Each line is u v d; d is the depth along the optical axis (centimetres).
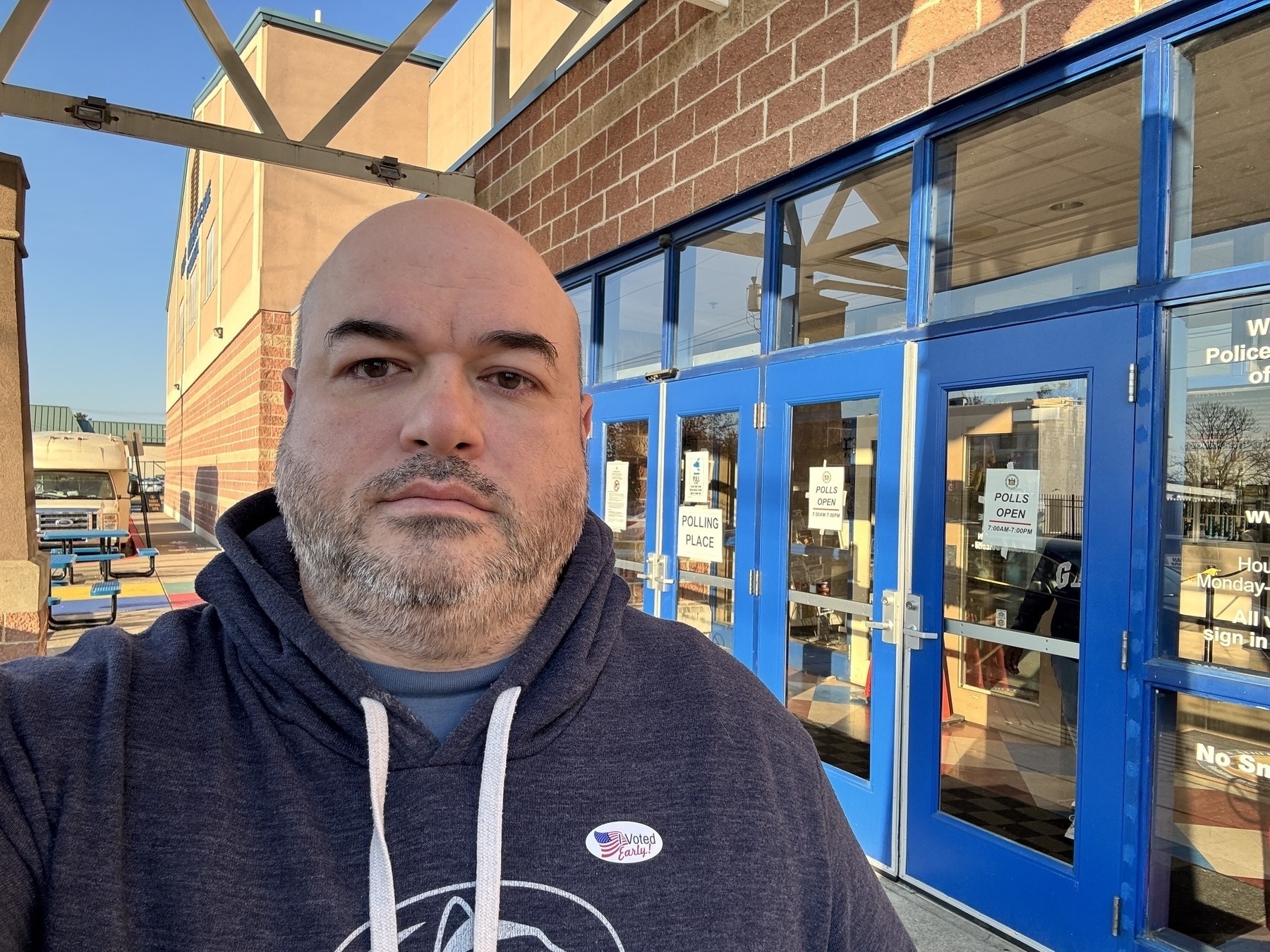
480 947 98
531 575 123
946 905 326
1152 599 274
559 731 118
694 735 124
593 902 104
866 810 357
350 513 116
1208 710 267
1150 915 275
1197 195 274
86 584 1170
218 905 92
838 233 388
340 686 110
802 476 400
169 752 101
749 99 420
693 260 472
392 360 120
